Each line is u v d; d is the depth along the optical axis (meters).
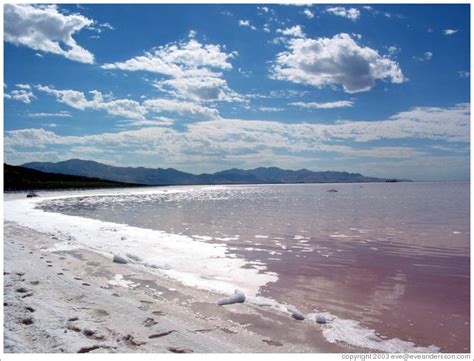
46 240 14.03
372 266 11.05
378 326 6.70
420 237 16.73
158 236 16.20
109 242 14.36
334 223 22.25
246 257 12.13
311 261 11.66
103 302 7.19
